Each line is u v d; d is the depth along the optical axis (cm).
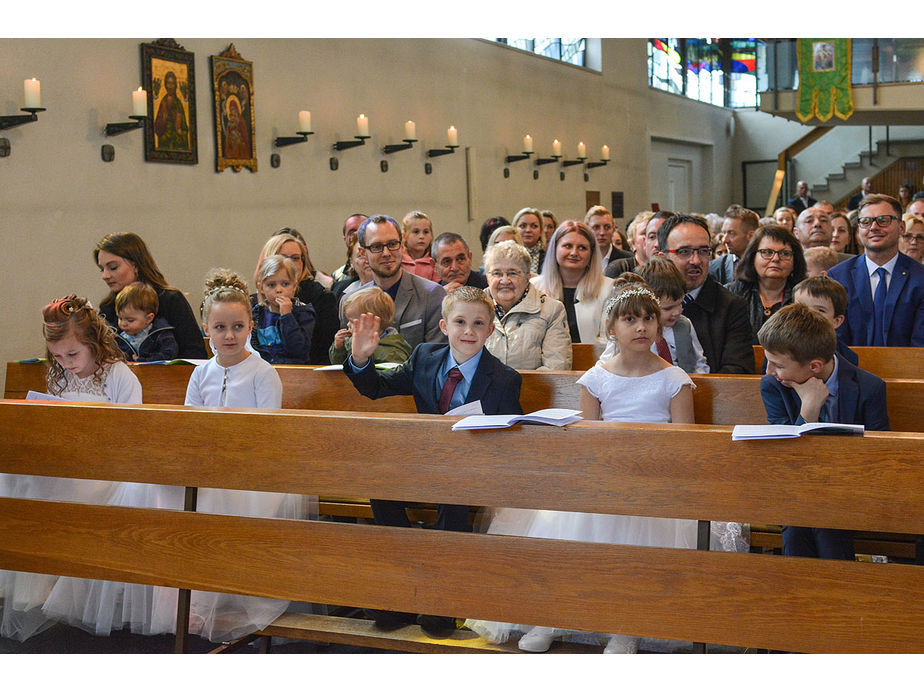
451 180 1303
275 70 972
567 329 434
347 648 339
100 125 771
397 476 269
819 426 231
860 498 229
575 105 1659
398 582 269
